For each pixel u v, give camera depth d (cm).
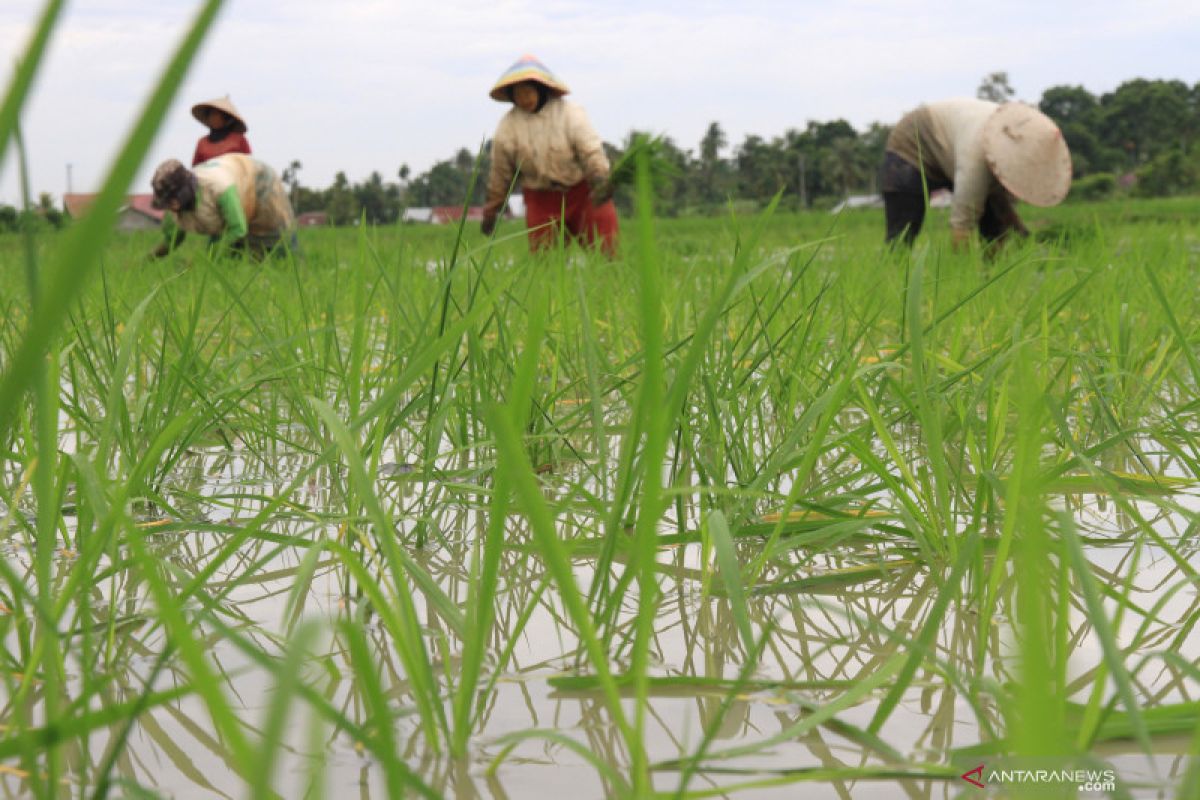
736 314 300
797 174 13812
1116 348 272
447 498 196
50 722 74
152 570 61
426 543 171
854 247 491
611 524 121
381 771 90
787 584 147
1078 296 329
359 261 201
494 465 186
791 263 308
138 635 126
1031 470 51
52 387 132
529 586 148
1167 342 247
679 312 232
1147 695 106
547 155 720
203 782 89
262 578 152
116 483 141
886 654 121
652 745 97
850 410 280
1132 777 86
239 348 292
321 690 109
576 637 127
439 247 328
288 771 91
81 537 132
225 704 60
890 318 323
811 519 178
